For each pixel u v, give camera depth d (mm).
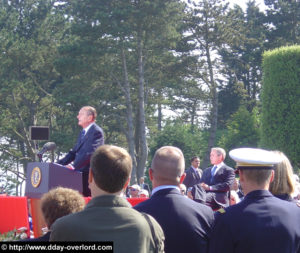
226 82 57656
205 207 4168
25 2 48625
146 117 47844
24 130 44000
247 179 3777
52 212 3529
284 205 3699
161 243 3027
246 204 3686
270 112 28750
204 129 58781
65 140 38719
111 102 41281
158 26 38625
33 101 46156
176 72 42312
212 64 45750
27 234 6641
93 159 3104
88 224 2898
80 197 3654
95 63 38375
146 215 3088
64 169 6625
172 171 4156
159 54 40688
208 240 4039
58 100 38531
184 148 42781
